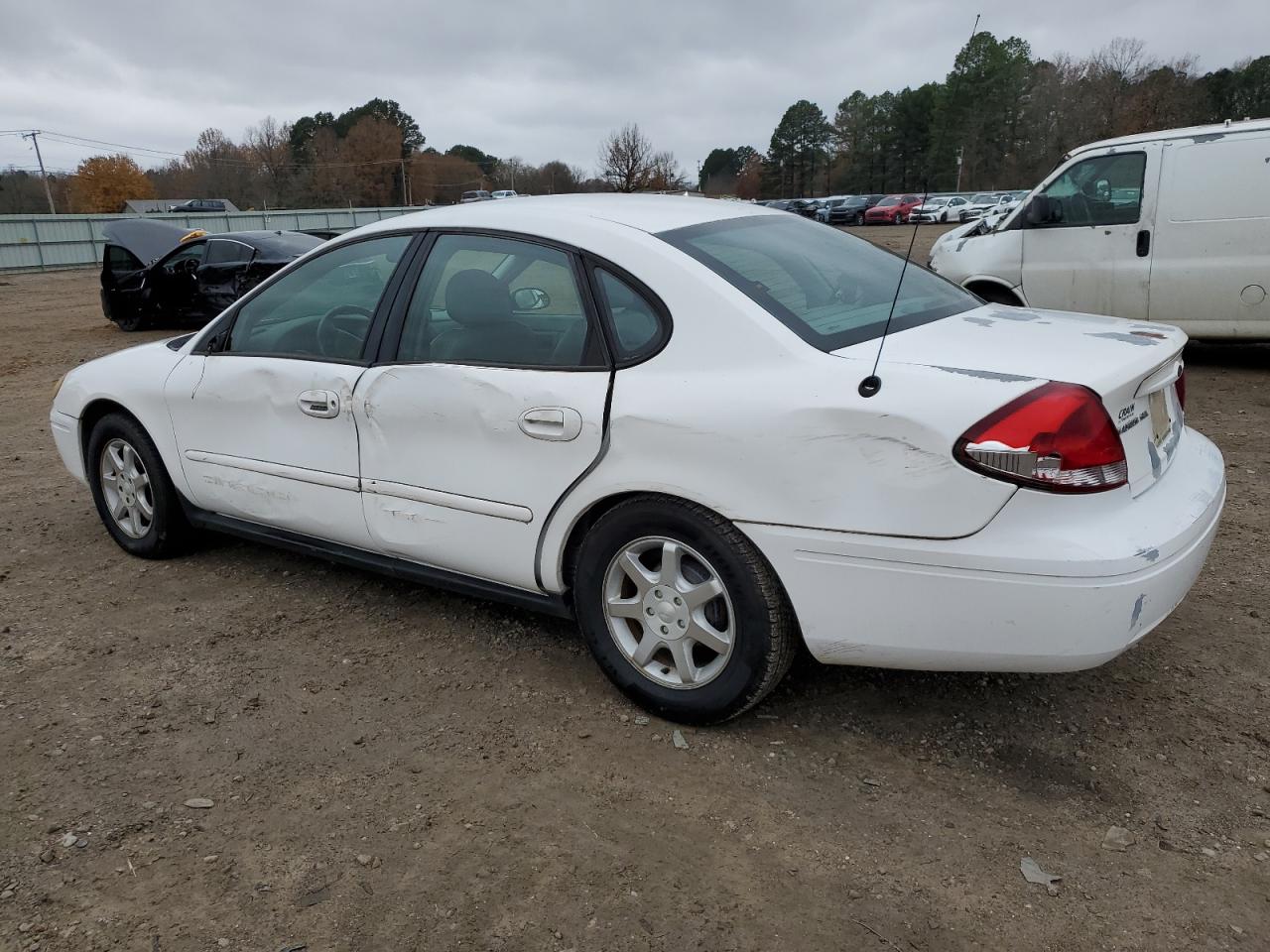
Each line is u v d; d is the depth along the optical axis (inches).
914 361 103.8
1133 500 102.0
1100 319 128.2
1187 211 295.9
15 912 92.2
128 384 173.6
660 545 116.7
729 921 89.0
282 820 105.1
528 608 133.0
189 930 89.6
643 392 114.2
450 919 90.1
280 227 1729.8
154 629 153.3
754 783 109.3
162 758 117.3
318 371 144.7
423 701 129.2
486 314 130.1
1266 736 114.7
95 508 208.4
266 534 162.1
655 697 120.6
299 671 138.3
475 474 128.6
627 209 134.4
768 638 110.5
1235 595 151.9
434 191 3907.5
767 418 105.3
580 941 87.1
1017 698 125.2
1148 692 125.3
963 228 363.6
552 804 106.7
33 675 138.7
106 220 1376.7
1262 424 251.4
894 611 102.4
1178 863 94.8
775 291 116.6
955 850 97.7
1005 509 95.6
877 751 115.0
